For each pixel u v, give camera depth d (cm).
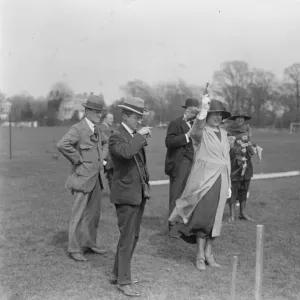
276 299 377
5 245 518
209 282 413
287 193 874
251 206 756
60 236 561
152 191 920
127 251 392
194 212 452
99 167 495
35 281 409
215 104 474
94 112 492
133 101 402
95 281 414
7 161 1303
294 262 473
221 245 532
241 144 639
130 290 385
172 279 420
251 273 439
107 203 762
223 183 457
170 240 554
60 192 856
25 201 764
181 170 568
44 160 1352
